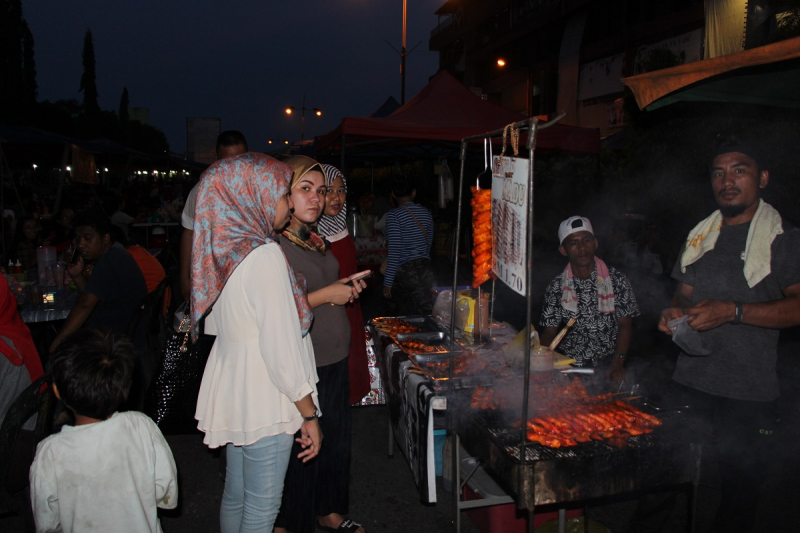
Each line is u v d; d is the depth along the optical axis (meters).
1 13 36.06
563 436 1.73
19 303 4.09
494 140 6.58
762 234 2.07
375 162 12.75
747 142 2.12
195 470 3.48
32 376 2.52
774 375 2.11
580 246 2.74
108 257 3.50
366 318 7.36
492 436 1.79
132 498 1.77
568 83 25.17
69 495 1.71
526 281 1.57
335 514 2.73
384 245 9.02
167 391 3.34
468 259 12.25
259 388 1.82
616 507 2.99
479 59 36.53
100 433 1.75
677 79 2.94
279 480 1.91
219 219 1.75
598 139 7.04
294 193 2.27
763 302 1.98
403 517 2.96
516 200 1.71
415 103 7.18
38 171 19.17
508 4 32.09
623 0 21.66
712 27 15.90
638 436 1.79
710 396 2.19
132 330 3.28
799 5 7.21
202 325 2.13
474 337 3.06
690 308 2.03
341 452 2.64
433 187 16.62
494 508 2.62
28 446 2.29
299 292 1.93
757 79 3.21
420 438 2.32
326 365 2.52
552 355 2.33
